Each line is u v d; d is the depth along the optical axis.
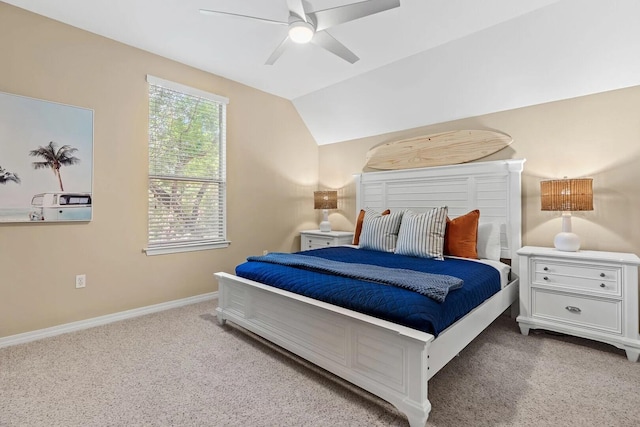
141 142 3.08
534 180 3.04
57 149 2.59
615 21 2.29
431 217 2.97
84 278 2.76
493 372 2.04
